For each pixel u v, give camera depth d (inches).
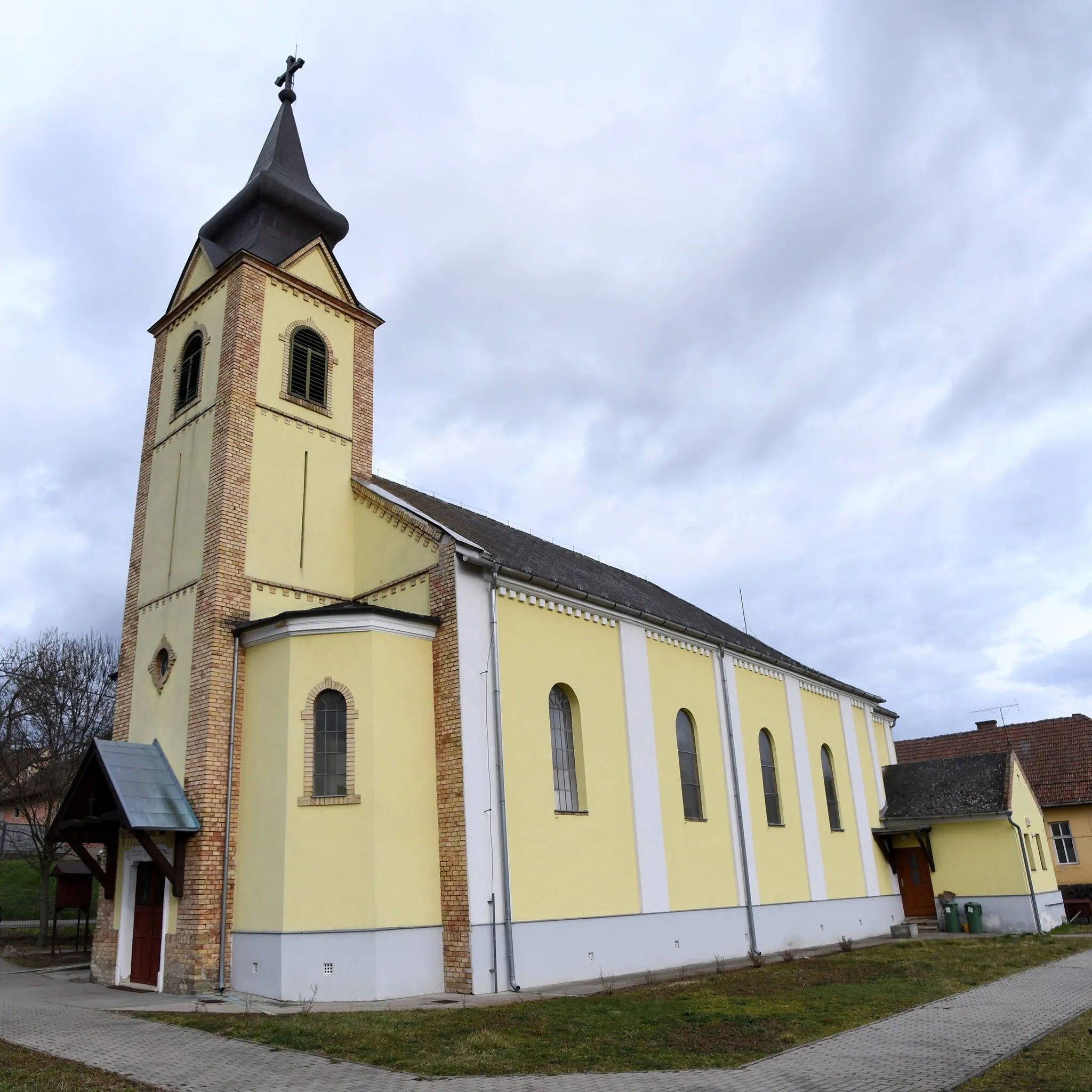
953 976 756.0
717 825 967.0
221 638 724.7
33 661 1454.2
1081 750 1619.1
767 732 1131.3
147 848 661.3
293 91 1051.3
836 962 879.1
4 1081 380.2
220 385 816.3
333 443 876.6
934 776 1390.3
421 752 689.6
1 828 1656.0
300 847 644.1
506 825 698.2
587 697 832.9
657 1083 392.5
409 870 653.9
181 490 831.1
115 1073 398.6
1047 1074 404.5
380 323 965.8
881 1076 406.3
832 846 1199.6
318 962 618.5
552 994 648.4
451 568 735.7
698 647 1032.8
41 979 803.4
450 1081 393.1
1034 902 1219.2
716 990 677.9
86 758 717.9
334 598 818.2
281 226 933.8
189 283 921.5
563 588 817.5
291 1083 383.6
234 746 703.1
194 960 646.5
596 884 776.9
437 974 647.8
